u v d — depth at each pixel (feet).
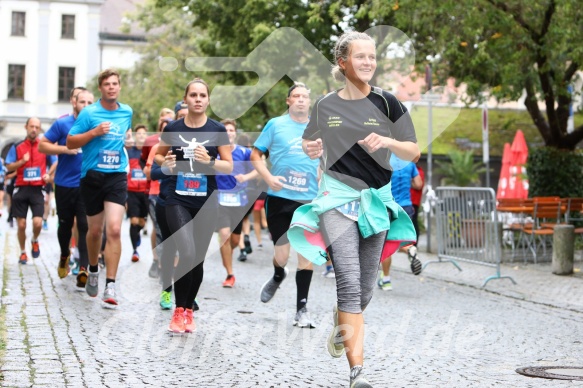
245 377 22.84
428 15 68.64
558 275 53.62
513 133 131.54
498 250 48.65
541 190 79.15
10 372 22.16
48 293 38.27
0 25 235.40
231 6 98.78
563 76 75.00
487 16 68.23
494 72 74.59
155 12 152.15
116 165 35.45
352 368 20.33
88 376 22.12
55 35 238.89
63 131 41.01
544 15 68.69
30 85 237.04
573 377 23.62
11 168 51.96
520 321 34.78
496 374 23.95
